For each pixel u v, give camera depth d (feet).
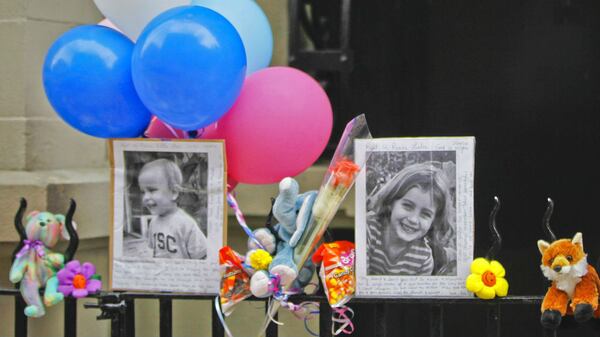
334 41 16.03
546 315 9.77
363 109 15.64
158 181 10.35
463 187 10.09
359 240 10.13
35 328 13.08
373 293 10.14
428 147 10.11
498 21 15.23
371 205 10.14
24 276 10.80
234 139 10.18
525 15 15.16
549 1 15.07
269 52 11.41
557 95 15.14
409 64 15.55
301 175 14.33
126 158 10.40
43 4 13.07
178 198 10.33
